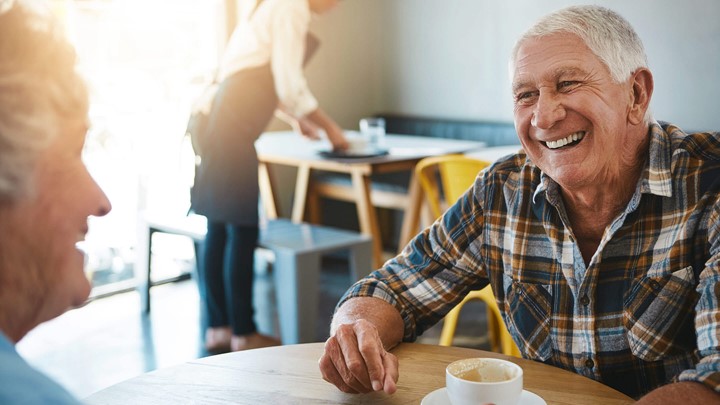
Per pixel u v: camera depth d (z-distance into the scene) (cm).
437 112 572
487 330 370
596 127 130
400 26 587
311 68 575
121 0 480
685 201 131
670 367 133
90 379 325
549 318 142
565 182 133
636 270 134
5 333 75
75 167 75
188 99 506
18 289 73
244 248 326
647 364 134
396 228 556
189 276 479
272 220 399
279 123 563
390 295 153
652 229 133
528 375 130
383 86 606
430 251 157
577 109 130
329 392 125
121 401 123
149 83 496
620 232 134
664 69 446
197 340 370
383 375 121
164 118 501
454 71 556
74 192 75
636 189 132
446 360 138
